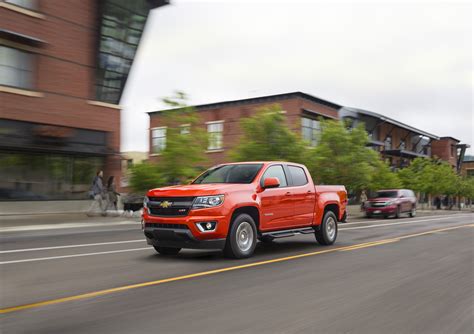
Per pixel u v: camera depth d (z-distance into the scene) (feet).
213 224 26.35
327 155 92.38
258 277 22.18
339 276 22.77
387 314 16.02
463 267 26.05
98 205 65.92
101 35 71.20
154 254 29.99
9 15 59.98
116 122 74.08
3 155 61.26
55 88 65.36
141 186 65.36
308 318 15.33
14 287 19.61
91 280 21.16
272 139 79.82
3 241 37.81
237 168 31.48
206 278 21.81
